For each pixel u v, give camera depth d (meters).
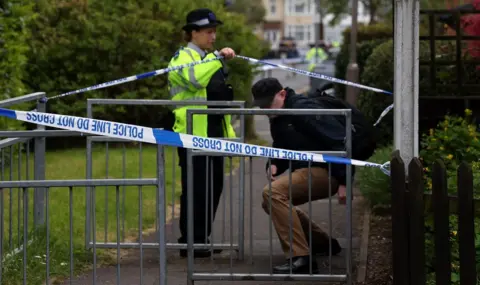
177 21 21.19
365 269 9.55
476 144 10.24
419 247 7.27
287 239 9.16
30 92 20.20
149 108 20.72
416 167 7.21
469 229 7.10
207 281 9.27
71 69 20.34
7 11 16.00
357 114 9.45
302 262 9.07
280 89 9.46
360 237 11.21
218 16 21.44
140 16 20.88
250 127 21.94
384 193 12.16
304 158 8.30
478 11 13.20
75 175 15.69
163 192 7.32
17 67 16.48
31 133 9.45
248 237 11.38
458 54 13.40
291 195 8.82
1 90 16.05
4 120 15.74
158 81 20.86
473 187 7.71
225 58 10.39
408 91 8.56
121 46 20.53
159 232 7.34
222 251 10.66
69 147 20.80
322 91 9.80
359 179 13.44
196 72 10.26
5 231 10.62
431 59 13.49
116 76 20.59
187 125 8.68
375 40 25.09
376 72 16.14
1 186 7.22
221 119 10.73
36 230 10.17
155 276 9.45
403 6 8.47
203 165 10.33
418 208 7.23
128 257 10.33
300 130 9.23
